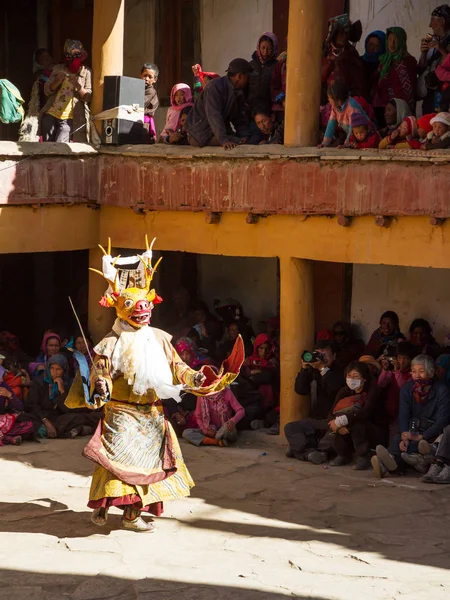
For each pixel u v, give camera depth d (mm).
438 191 15867
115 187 20016
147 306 12977
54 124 20703
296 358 18281
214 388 13102
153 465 12844
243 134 19406
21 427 18344
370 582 11188
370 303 21750
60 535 12875
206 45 24078
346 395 17266
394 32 18188
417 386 16359
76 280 26406
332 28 18516
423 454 15898
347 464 16875
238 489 15289
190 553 12180
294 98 17828
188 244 19312
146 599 10656
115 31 20391
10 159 19031
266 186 17875
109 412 12906
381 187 16469
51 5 25812
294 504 14500
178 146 19219
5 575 11359
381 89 18453
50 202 19578
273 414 19328
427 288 20875
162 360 13016
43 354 20344
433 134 16000
